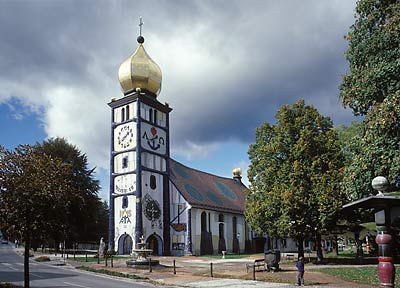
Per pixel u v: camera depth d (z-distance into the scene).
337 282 24.45
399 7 22.70
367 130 22.97
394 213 10.41
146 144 58.75
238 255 58.81
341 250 72.31
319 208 34.47
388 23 22.72
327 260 39.75
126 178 57.38
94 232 73.88
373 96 23.72
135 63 61.41
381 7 24.38
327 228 35.81
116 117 60.88
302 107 38.88
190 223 59.34
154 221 57.62
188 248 58.34
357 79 24.94
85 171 66.81
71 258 48.88
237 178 89.25
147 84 61.75
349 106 26.02
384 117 21.22
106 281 27.42
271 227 37.31
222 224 67.31
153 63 63.00
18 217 16.47
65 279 28.08
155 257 51.81
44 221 16.73
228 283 25.88
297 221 35.28
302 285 23.86
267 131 39.78
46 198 16.72
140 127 58.03
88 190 65.56
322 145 36.94
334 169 35.78
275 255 31.22
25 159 17.22
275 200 36.34
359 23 25.44
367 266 31.95
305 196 35.25
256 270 32.16
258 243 74.75
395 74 22.30
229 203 72.25
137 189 55.66
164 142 62.41
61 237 17.66
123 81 61.75
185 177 67.81
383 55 23.23
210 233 62.94
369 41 24.27
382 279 10.19
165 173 61.19
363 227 36.66
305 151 36.62
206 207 62.59
